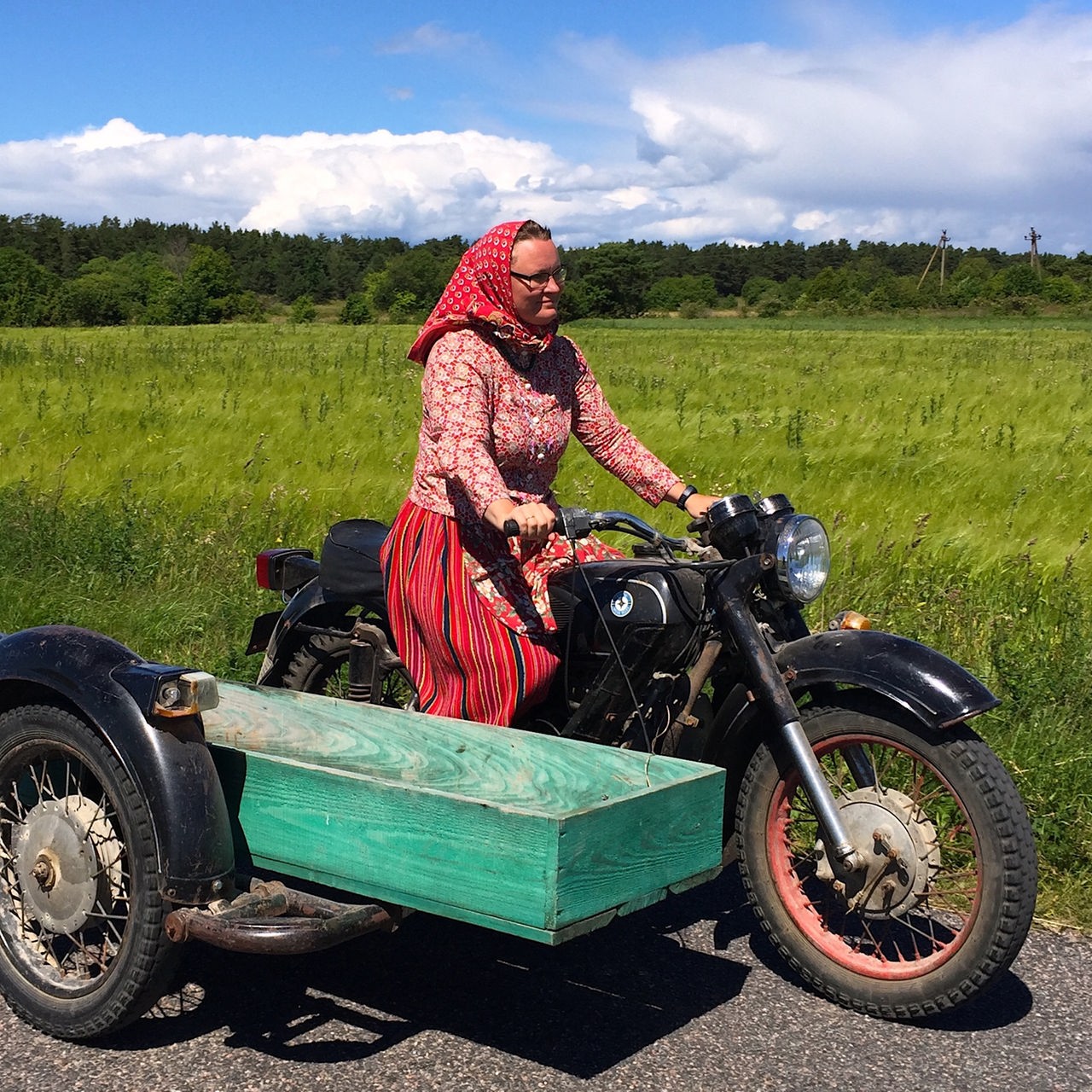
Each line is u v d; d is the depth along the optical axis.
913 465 13.77
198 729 3.22
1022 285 131.88
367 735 3.87
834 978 3.50
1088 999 3.57
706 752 3.68
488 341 3.71
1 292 129.88
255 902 3.05
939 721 3.28
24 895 3.43
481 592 3.74
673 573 3.59
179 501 11.32
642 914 4.13
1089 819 4.58
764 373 28.25
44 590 7.55
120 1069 3.14
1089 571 8.55
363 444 14.59
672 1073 3.14
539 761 3.56
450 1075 3.12
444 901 2.98
